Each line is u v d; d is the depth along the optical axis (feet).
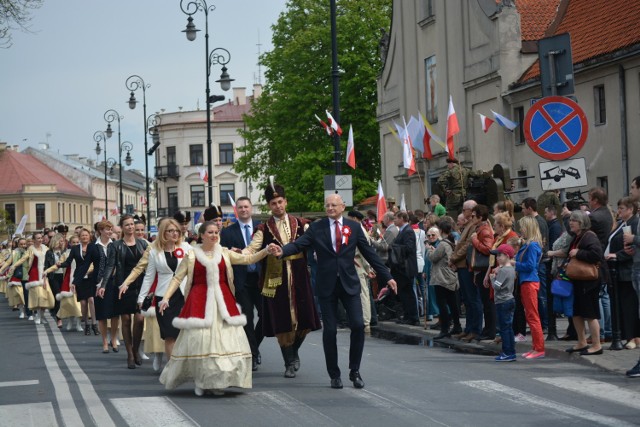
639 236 36.24
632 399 30.42
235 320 33.65
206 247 34.30
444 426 26.86
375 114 162.81
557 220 49.19
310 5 170.19
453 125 78.84
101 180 427.74
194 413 30.01
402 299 58.85
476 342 47.52
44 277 73.61
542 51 40.65
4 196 367.25
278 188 37.88
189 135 328.08
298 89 163.53
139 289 43.93
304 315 37.35
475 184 65.00
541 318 49.32
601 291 43.88
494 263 45.16
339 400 31.68
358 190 160.25
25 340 58.75
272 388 34.91
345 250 34.65
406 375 36.91
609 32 95.86
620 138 90.79
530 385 33.55
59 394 34.81
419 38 131.34
